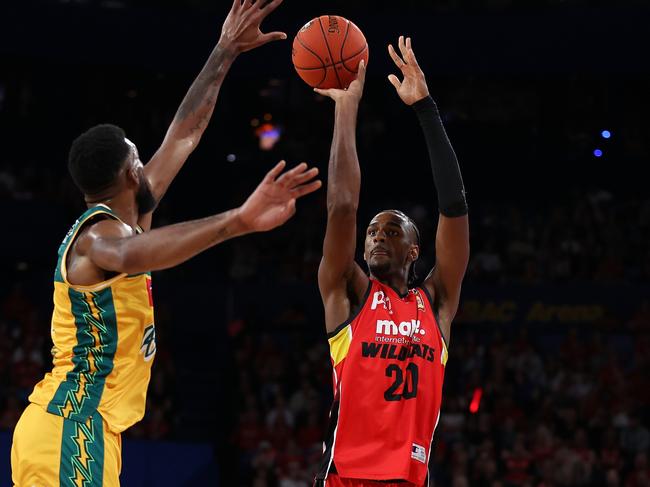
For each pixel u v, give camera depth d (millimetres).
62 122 29281
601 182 29406
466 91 30250
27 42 25859
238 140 30219
